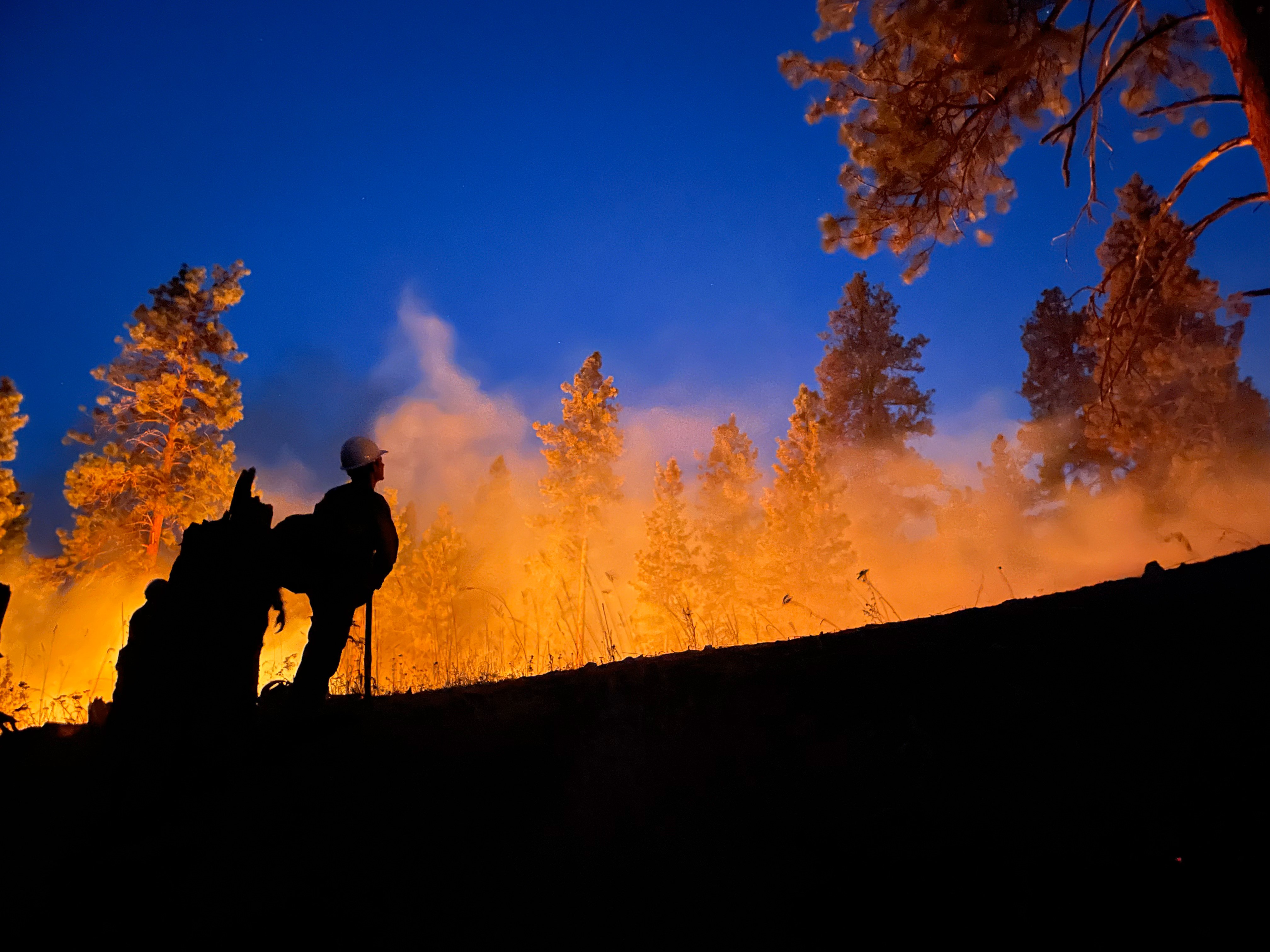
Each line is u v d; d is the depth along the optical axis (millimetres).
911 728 3090
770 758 3086
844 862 2311
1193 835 2096
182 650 3186
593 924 2203
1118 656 3354
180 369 28969
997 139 11008
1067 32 10164
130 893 2488
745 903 2205
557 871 2486
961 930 1954
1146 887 1954
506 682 5547
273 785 3232
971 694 3297
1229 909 1820
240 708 3326
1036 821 2320
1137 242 24031
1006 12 9547
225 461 28406
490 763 3412
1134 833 2162
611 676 4867
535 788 3123
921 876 2186
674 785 2965
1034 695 3133
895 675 3750
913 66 10445
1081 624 3961
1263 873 1891
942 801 2527
